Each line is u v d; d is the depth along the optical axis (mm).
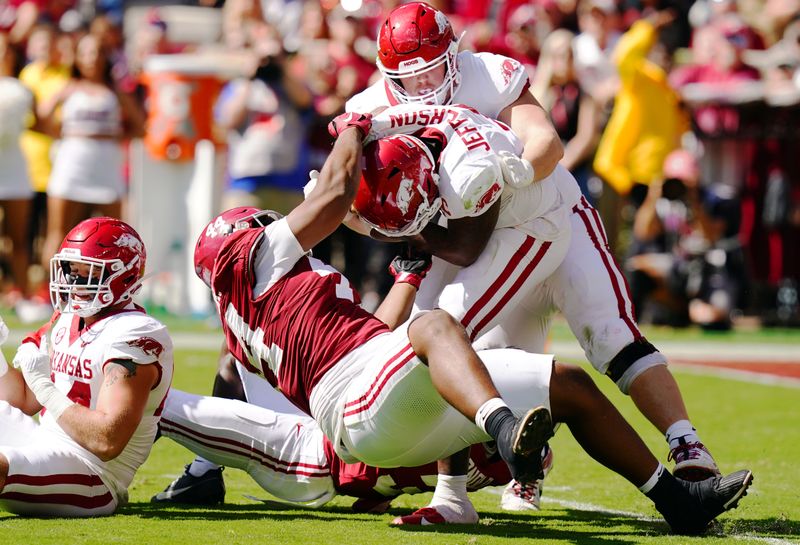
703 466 16000
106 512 15844
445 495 15867
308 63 40188
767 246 45656
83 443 15469
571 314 17406
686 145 45094
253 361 15578
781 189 44781
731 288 44031
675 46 50875
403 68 16609
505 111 17141
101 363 15641
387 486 16578
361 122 15367
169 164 42344
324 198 14945
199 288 43000
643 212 42875
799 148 44969
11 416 15977
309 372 15000
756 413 27578
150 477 19266
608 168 42188
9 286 45219
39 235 44312
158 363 15688
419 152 15422
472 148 15727
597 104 40344
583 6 45375
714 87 44969
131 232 16047
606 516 16906
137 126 41250
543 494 18750
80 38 40688
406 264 16469
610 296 17234
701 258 43906
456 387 13641
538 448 12961
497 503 18234
